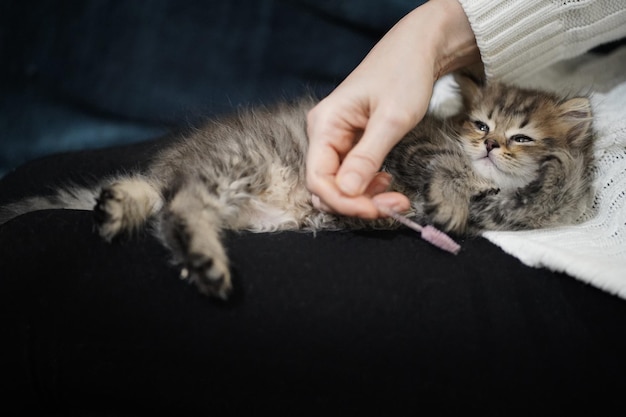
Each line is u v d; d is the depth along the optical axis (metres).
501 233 0.58
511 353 0.51
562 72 0.73
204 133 0.67
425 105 0.57
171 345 0.49
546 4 0.61
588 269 0.52
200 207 0.58
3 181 0.72
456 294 0.52
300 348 0.50
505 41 0.62
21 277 0.49
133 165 0.72
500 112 0.70
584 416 0.51
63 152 0.76
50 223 0.52
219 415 0.50
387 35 0.60
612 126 0.65
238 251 0.53
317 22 0.84
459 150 0.68
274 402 0.50
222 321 0.50
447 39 0.62
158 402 0.50
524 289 0.52
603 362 0.51
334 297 0.51
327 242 0.55
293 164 0.64
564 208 0.63
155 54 0.84
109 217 0.53
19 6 0.81
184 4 0.83
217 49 0.85
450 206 0.62
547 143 0.68
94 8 0.82
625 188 0.60
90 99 0.84
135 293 0.50
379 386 0.50
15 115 0.83
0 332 0.49
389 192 0.59
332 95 0.57
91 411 0.51
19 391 0.49
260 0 0.83
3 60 0.82
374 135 0.55
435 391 0.50
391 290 0.51
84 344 0.49
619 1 0.61
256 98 0.86
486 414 0.51
